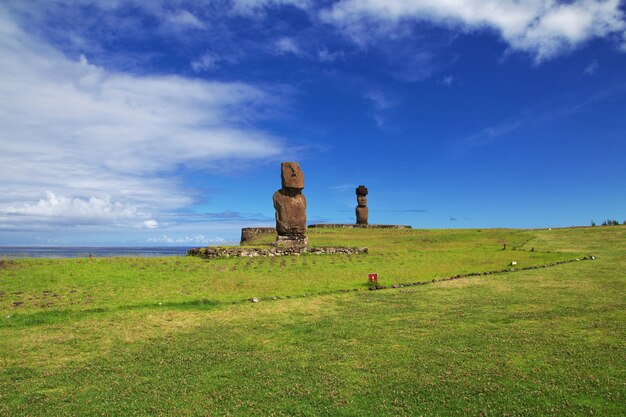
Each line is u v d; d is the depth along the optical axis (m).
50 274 19.52
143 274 20.44
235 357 9.53
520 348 9.41
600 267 22.19
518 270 22.06
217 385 8.03
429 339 10.36
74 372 8.87
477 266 23.97
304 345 10.27
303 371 8.57
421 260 26.25
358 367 8.69
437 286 18.11
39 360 9.64
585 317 11.88
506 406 6.83
